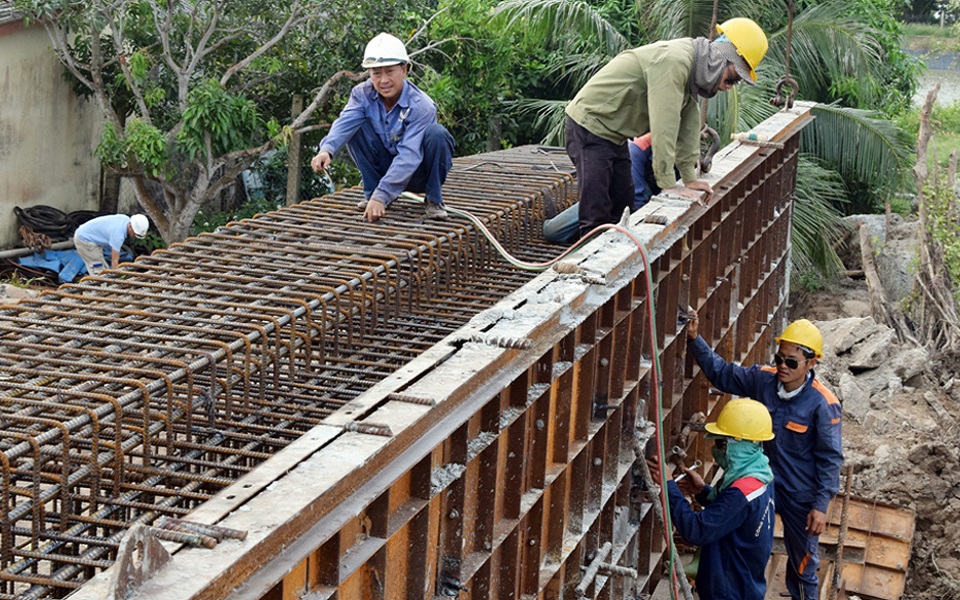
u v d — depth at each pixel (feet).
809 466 18.86
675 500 16.34
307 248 15.42
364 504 7.77
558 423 13.30
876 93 48.65
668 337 18.07
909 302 35.65
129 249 42.57
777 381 18.88
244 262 14.73
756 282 26.02
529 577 12.84
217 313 12.49
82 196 45.88
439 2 44.88
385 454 8.30
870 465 25.88
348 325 13.56
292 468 7.75
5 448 9.31
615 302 14.56
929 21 82.58
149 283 13.66
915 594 24.08
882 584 21.70
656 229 15.62
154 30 41.60
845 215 51.52
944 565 24.52
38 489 9.02
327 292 13.56
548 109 47.98
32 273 41.55
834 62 44.37
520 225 19.29
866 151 43.93
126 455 10.40
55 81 43.34
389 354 13.53
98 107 45.80
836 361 30.68
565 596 14.43
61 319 12.34
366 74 39.22
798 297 43.88
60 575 8.75
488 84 45.57
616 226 14.53
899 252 42.37
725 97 40.88
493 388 10.22
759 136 24.06
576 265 13.41
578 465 14.26
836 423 18.61
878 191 49.85
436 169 17.26
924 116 37.70
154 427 10.38
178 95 42.34
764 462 16.56
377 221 17.16
